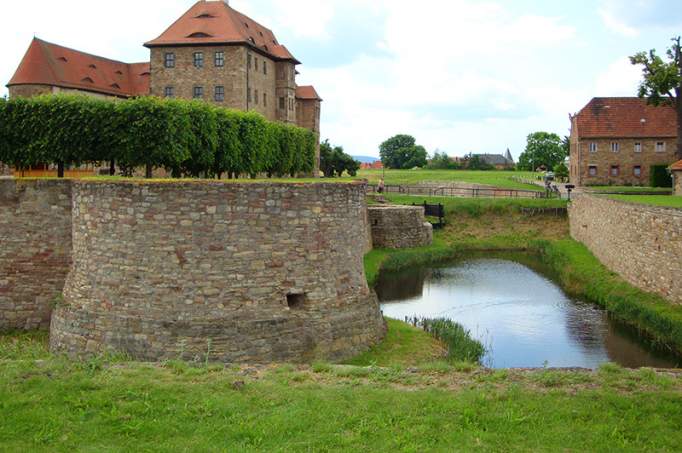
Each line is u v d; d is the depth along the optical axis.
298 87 90.88
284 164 49.47
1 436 10.47
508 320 28.44
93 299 18.83
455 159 174.12
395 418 11.22
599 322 27.77
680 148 58.34
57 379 12.74
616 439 10.34
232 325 17.78
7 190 21.48
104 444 10.30
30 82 66.81
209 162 36.88
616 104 75.88
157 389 12.44
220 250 18.02
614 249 35.47
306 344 18.70
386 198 64.00
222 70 69.44
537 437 10.44
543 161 134.50
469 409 11.42
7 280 21.67
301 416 11.26
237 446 10.20
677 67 57.12
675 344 23.16
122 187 18.22
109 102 32.72
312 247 19.19
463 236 55.59
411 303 32.47
